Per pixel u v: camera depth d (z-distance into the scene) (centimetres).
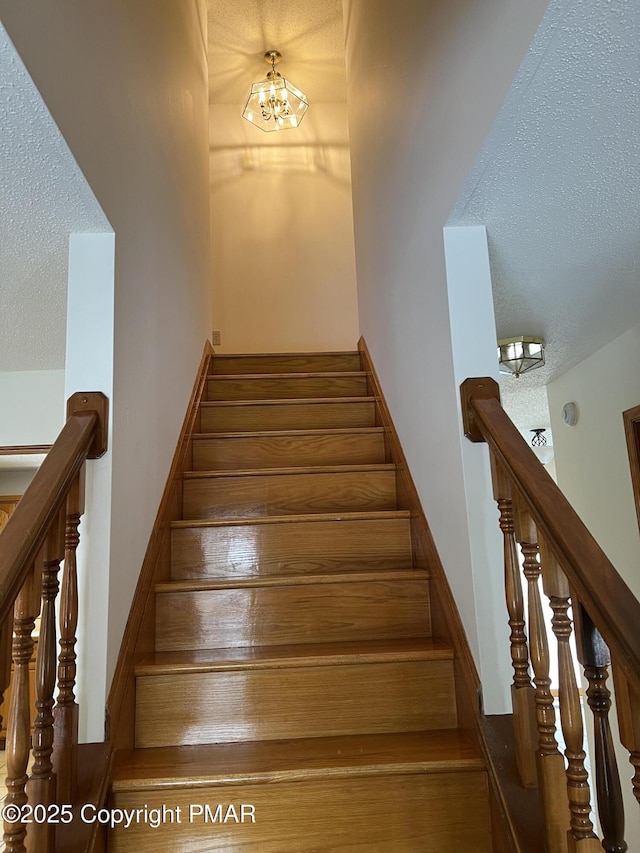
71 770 131
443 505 182
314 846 143
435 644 184
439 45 174
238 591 200
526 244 181
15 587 103
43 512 117
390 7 244
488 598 157
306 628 200
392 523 228
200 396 307
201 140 341
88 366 158
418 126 201
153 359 206
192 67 311
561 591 119
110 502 153
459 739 161
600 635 104
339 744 163
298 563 224
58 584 136
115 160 165
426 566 205
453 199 161
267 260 480
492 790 142
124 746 156
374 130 285
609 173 148
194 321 302
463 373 167
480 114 139
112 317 160
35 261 177
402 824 145
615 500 277
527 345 261
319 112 500
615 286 212
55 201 147
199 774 144
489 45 133
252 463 279
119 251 167
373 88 286
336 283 480
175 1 268
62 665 136
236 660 173
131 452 174
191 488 251
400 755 151
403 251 228
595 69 115
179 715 169
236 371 367
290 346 471
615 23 104
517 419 471
